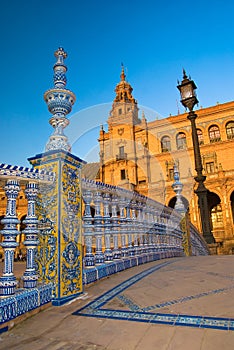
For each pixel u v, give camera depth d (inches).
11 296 91.5
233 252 871.1
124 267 177.6
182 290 121.3
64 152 120.0
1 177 94.8
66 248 115.7
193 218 1059.9
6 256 94.6
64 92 128.9
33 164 125.9
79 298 116.6
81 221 129.2
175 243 291.7
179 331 77.6
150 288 128.1
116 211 190.2
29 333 83.5
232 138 1185.4
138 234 211.6
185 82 492.4
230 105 1225.4
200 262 204.5
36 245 108.1
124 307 102.7
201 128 1256.8
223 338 71.1
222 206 1067.3
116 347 71.0
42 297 104.2
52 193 117.3
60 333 82.3
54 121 128.3
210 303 100.5
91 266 146.0
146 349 68.7
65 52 136.2
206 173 1149.1
